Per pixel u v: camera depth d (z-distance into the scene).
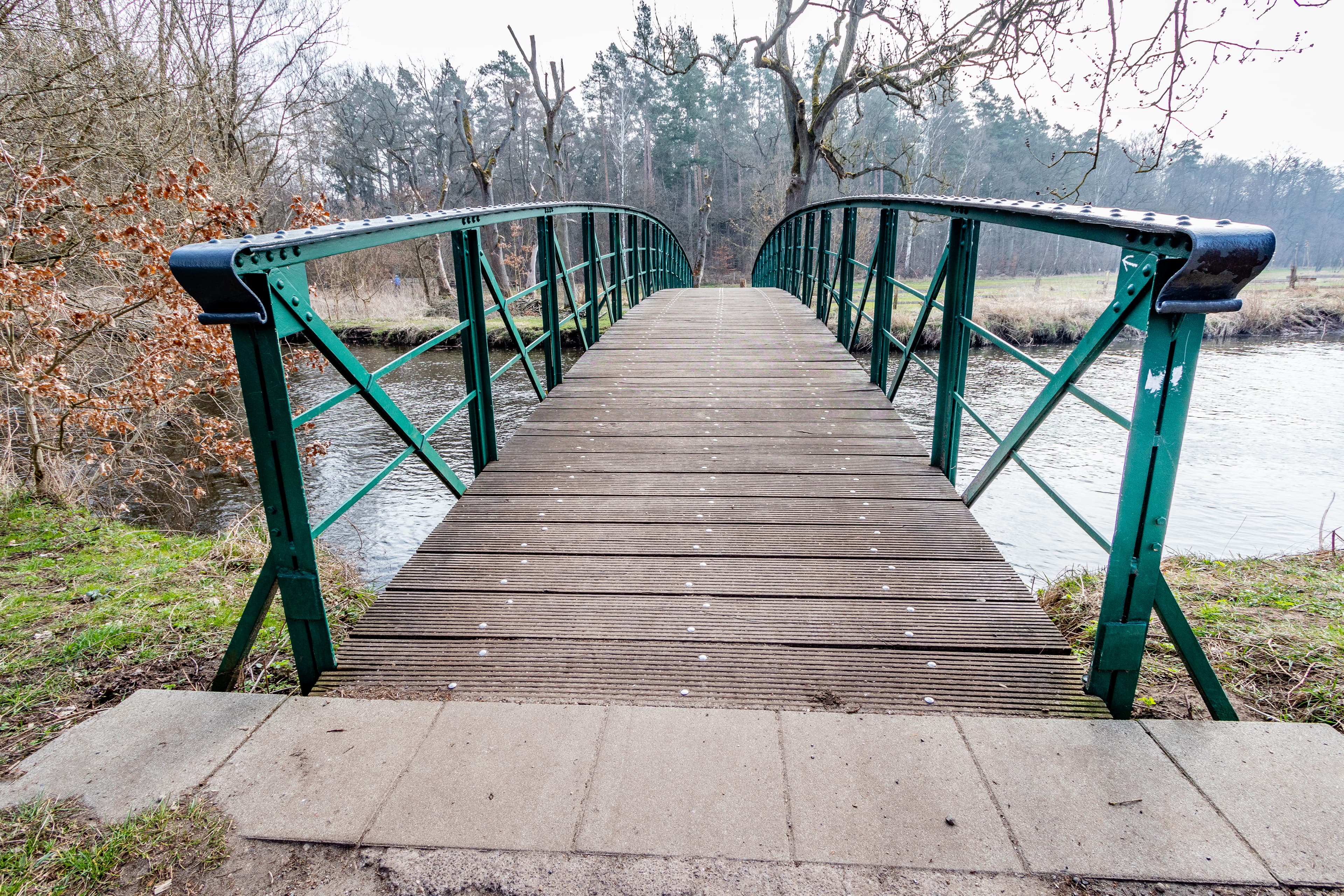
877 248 4.14
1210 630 2.05
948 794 1.26
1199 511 7.12
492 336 14.94
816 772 1.32
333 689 1.62
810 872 1.12
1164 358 1.32
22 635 2.16
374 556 5.80
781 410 3.77
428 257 24.23
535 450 3.20
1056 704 1.55
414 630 1.84
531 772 1.33
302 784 1.30
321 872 1.13
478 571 2.14
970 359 14.30
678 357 5.07
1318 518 6.89
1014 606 1.92
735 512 2.54
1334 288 22.66
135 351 5.94
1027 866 1.12
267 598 1.62
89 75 6.02
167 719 1.48
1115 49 4.18
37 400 5.00
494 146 33.75
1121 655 1.51
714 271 41.44
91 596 2.50
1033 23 5.19
